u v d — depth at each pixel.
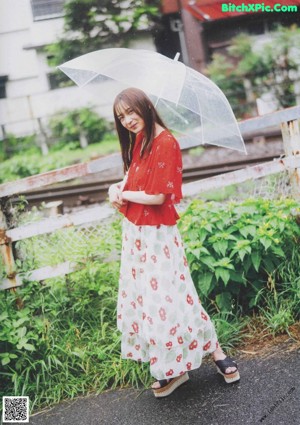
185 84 2.62
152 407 2.71
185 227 3.41
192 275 3.41
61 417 2.78
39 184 3.40
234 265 3.41
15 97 12.88
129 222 2.66
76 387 2.97
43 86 12.81
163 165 2.44
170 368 2.60
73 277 3.56
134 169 2.58
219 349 2.81
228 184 3.67
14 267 3.42
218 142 2.99
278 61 12.31
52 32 12.60
